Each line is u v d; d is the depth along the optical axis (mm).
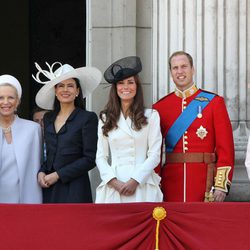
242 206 18500
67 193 20484
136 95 20141
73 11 36250
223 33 24422
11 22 36906
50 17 36438
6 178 20422
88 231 18594
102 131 20156
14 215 18641
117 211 18625
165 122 21016
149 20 24578
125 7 24359
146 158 20125
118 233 18594
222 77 24391
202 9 24453
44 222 18625
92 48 24562
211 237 18516
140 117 19969
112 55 24500
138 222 18594
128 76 19938
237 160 23969
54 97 21188
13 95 20391
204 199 20516
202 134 20672
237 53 24422
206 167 20594
